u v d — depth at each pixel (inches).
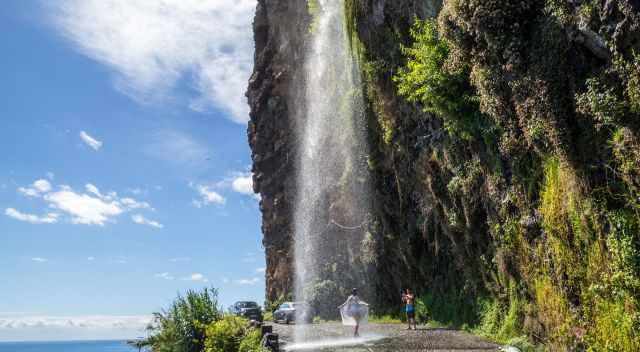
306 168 1765.5
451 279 917.8
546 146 382.3
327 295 1526.8
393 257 1210.6
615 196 299.9
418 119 840.9
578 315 368.2
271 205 2102.6
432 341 621.9
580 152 331.9
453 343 592.1
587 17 299.3
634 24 256.2
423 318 996.6
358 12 943.0
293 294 1820.9
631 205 286.8
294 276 1851.6
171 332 605.9
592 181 323.6
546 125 355.6
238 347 533.6
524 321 538.9
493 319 661.3
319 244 1651.1
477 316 752.3
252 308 1378.0
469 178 647.8
